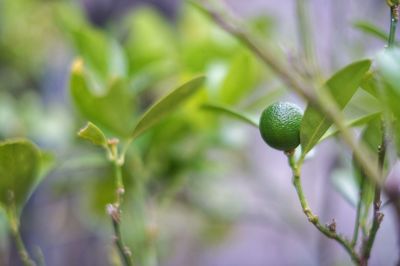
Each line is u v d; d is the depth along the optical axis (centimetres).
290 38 74
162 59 78
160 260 99
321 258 84
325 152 105
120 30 90
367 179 47
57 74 102
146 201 70
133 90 73
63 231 110
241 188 113
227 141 74
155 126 69
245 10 132
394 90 41
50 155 56
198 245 119
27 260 54
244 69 69
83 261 111
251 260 142
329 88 44
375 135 48
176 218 107
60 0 107
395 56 41
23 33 113
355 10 92
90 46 69
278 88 74
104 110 58
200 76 49
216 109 53
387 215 103
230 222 105
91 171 86
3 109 90
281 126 44
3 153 50
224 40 76
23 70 112
